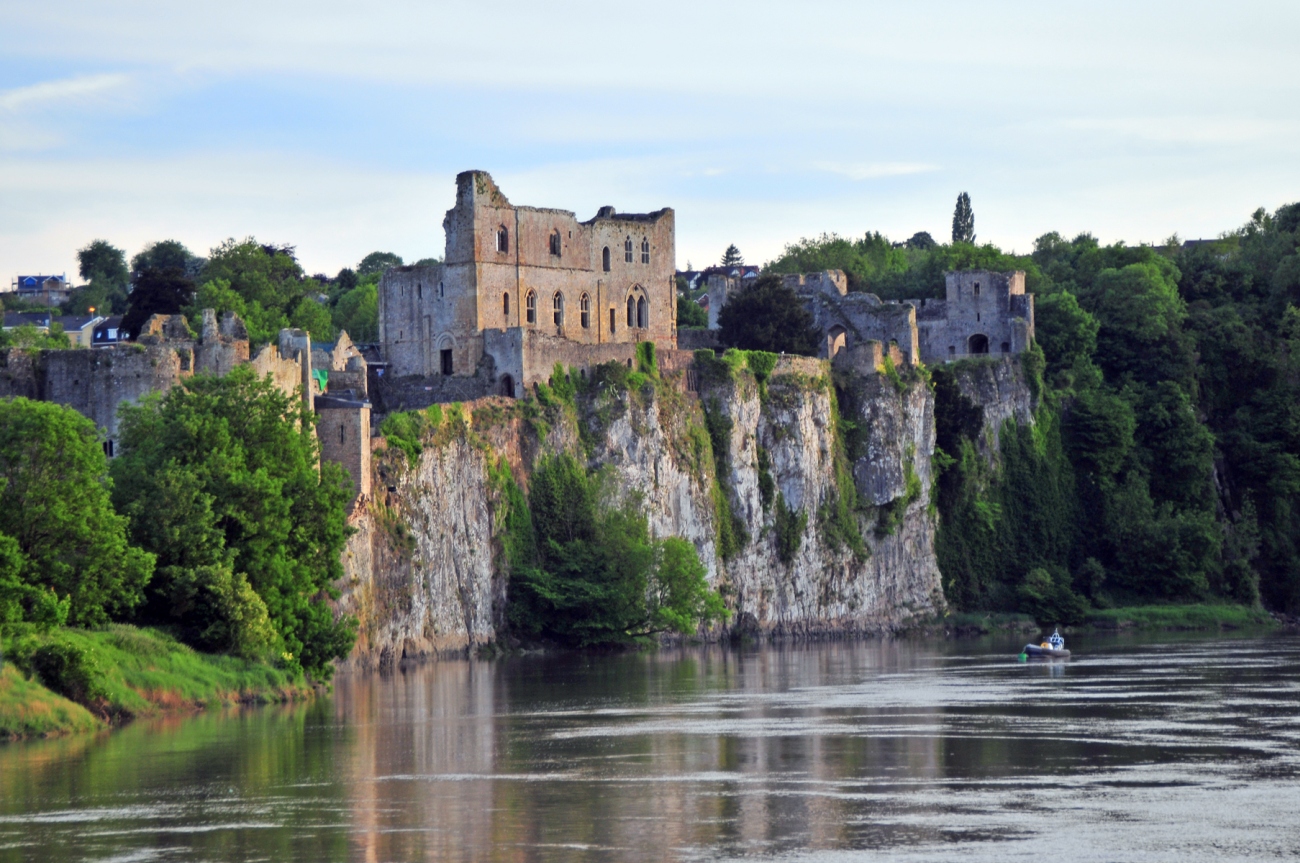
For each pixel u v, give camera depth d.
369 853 102.19
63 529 159.62
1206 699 178.62
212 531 175.12
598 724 158.25
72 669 151.12
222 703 167.00
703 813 113.56
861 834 106.94
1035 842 104.69
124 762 132.62
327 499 189.75
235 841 105.12
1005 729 153.00
